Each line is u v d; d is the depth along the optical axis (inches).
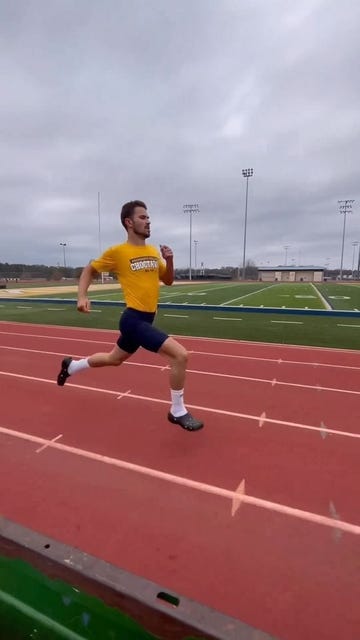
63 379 172.7
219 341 377.1
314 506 107.9
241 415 177.6
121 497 111.1
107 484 118.0
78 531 95.9
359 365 278.7
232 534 95.6
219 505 107.8
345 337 400.5
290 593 77.9
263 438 152.6
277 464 131.6
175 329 456.8
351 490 116.2
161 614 41.2
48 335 413.4
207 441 149.1
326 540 93.8
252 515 103.4
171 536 94.6
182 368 136.6
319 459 135.6
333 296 1014.4
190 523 99.7
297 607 74.6
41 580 47.5
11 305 777.6
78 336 407.8
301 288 1497.3
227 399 200.8
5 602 48.4
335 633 69.3
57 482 118.9
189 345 356.8
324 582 80.7
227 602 75.6
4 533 52.8
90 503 108.0
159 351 135.6
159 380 233.0
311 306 735.1
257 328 463.5
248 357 305.3
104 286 1605.6
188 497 111.5
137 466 129.0
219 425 165.3
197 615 40.5
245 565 85.3
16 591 48.4
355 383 232.1
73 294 1088.8
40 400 196.5
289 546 91.5
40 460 133.0
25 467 128.1
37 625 46.5
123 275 136.6
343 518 102.6
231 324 499.2
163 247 145.2
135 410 182.2
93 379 234.7
